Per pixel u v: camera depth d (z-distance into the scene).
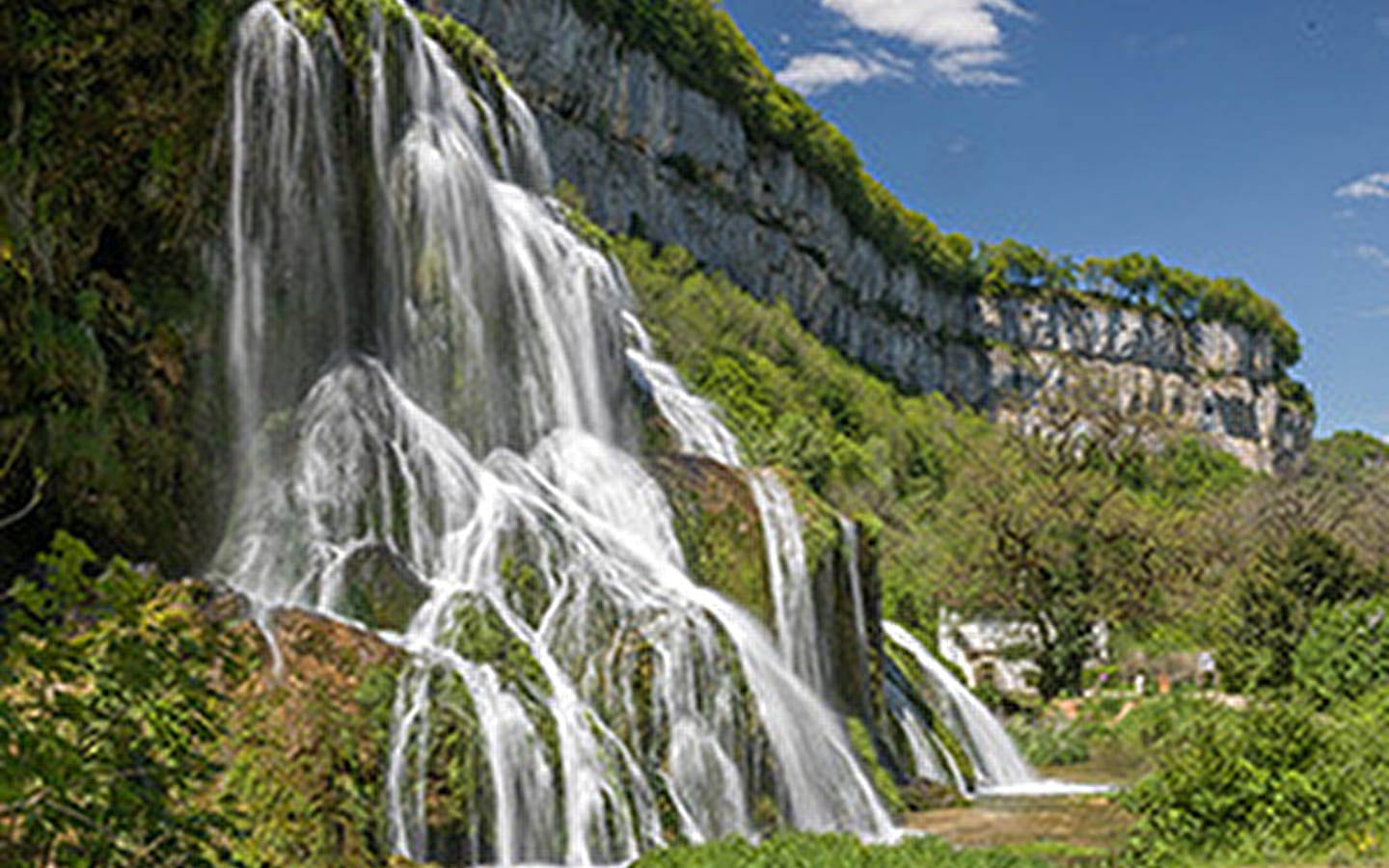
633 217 96.12
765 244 119.00
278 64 22.14
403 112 25.45
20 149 17.23
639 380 32.72
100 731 5.95
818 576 23.44
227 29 21.08
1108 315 189.62
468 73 30.09
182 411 20.16
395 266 24.19
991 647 63.50
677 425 32.62
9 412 16.55
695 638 18.70
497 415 25.30
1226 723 15.05
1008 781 28.64
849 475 85.88
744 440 36.41
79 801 5.98
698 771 17.81
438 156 25.12
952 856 11.23
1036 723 40.28
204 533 20.20
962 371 169.25
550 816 15.70
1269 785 13.74
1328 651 28.45
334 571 18.33
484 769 15.09
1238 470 130.88
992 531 56.81
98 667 6.04
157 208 20.36
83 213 19.16
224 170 21.19
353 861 13.07
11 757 5.18
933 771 25.62
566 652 18.34
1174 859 13.62
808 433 74.25
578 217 32.50
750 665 19.62
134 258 20.48
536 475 23.50
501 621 17.80
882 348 147.12
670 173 102.81
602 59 92.75
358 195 23.78
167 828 6.06
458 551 20.44
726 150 110.00
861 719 23.84
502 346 25.89
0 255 16.06
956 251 176.25
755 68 119.00
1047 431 68.62
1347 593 40.53
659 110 100.12
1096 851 16.62
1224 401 197.00
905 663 30.30
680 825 17.09
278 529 19.81
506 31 82.62
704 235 107.44
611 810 16.31
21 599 5.59
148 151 19.88
